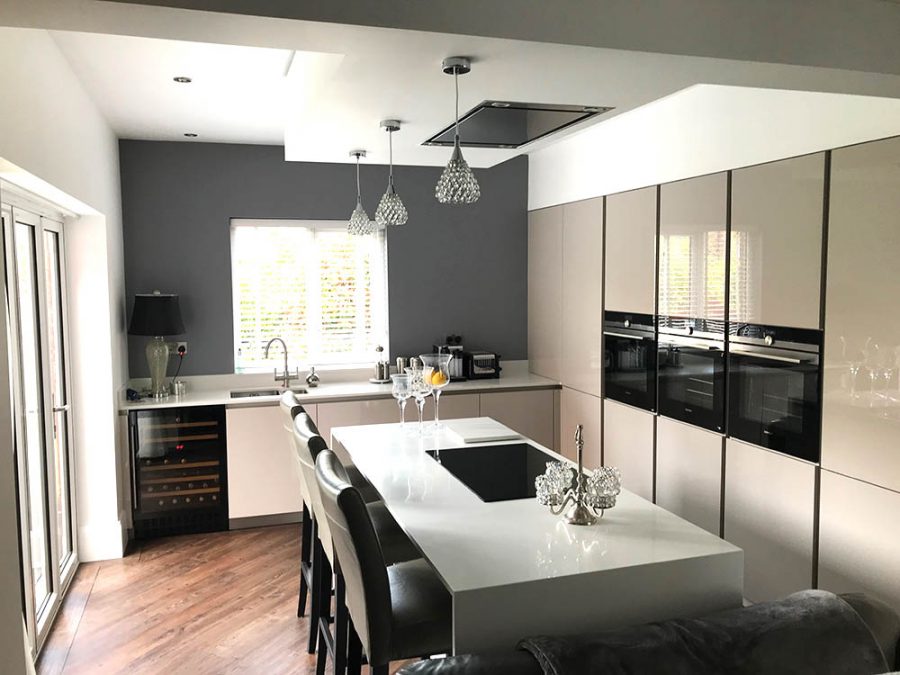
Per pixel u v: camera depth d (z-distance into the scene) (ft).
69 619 11.87
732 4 7.25
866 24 7.59
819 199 9.84
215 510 16.03
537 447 11.12
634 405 14.53
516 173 19.27
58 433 13.24
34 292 11.84
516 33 6.72
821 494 9.98
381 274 18.85
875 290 9.04
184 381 17.47
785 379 10.52
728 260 11.66
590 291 16.14
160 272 17.22
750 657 5.43
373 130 11.52
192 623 11.70
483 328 19.38
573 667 5.09
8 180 9.32
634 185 14.34
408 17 6.40
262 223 17.98
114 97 13.11
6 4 5.59
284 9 6.02
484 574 6.48
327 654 10.37
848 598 6.31
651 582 6.74
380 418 16.94
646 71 7.83
